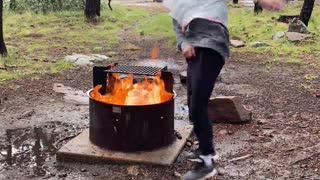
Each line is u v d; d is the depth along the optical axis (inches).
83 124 257.3
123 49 474.6
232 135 240.7
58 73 362.0
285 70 379.6
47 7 778.2
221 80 348.5
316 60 413.1
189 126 240.4
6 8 766.5
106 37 550.6
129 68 223.0
